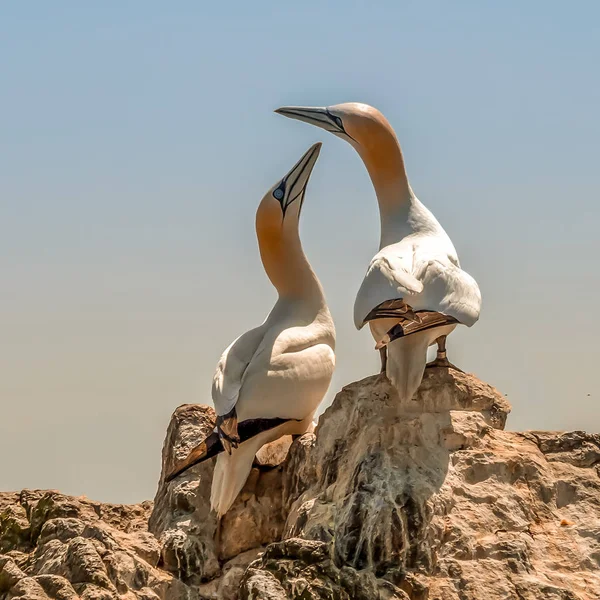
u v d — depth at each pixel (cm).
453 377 1903
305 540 1684
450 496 1728
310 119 2120
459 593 1628
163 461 2172
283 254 2122
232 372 2012
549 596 1616
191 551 1884
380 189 2061
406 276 1814
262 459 2070
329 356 2069
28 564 1741
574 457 1853
